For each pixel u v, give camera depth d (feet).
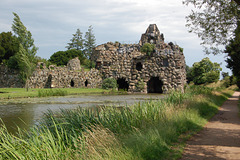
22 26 119.44
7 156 18.42
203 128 34.81
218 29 39.63
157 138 24.38
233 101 87.61
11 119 48.08
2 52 170.60
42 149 18.93
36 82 159.43
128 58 172.65
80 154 19.84
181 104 44.65
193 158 20.97
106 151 19.53
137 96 117.39
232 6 36.63
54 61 242.37
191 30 42.09
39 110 60.44
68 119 29.81
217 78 281.74
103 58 180.14
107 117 31.30
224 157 21.13
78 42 313.12
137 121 30.58
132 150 20.38
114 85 168.96
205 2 37.63
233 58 86.69
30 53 123.13
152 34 177.06
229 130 33.47
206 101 59.77
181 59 168.55
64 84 166.61
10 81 159.94
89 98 100.94
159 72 161.58
